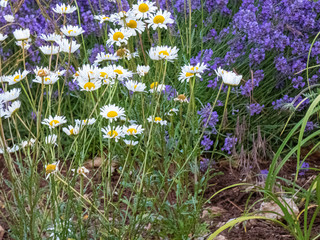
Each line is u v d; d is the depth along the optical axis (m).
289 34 3.68
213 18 4.14
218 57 3.67
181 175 2.57
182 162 2.60
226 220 2.68
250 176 3.15
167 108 3.00
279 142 3.64
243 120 3.34
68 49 2.32
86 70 2.01
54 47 2.39
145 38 4.19
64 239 2.00
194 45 3.99
